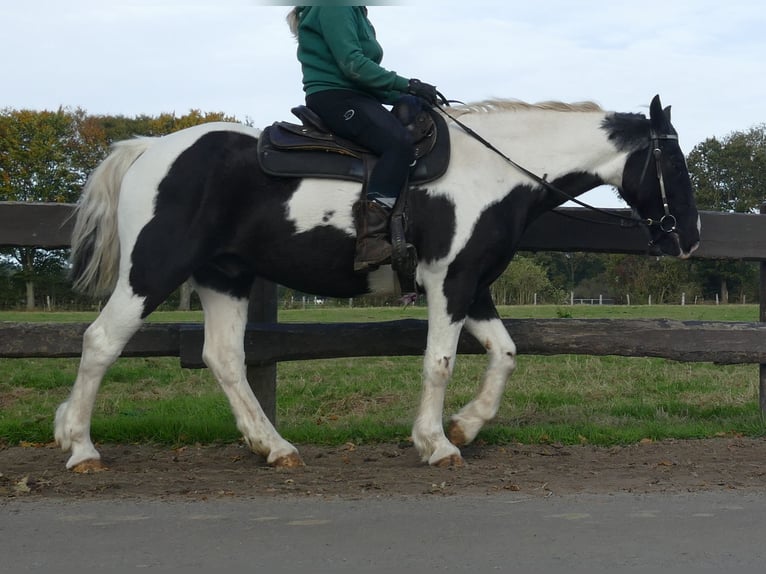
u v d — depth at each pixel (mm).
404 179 5395
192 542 3748
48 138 51969
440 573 3332
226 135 5473
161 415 7289
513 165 5652
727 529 3920
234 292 5855
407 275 5516
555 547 3646
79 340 6480
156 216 5305
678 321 6969
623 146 5848
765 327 7016
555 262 72062
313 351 6617
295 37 5816
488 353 5949
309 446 6379
